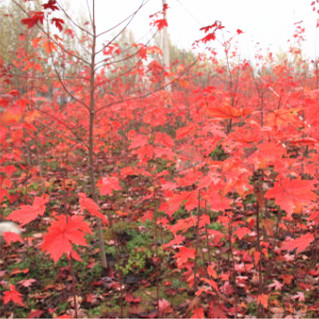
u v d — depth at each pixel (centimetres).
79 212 468
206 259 333
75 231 120
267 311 261
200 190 180
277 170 151
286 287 294
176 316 271
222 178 150
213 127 206
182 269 339
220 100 534
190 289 305
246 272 298
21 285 322
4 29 564
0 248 380
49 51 270
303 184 130
